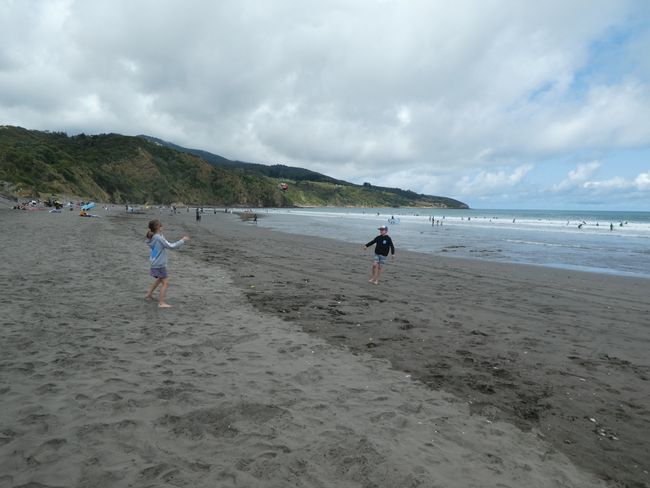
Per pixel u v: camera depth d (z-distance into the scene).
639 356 6.58
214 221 53.41
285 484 3.03
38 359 5.14
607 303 10.59
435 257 19.77
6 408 3.89
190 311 8.00
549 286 12.78
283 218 69.31
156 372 4.99
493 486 3.23
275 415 4.09
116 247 16.78
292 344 6.41
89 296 8.52
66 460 3.15
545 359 6.29
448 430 4.07
